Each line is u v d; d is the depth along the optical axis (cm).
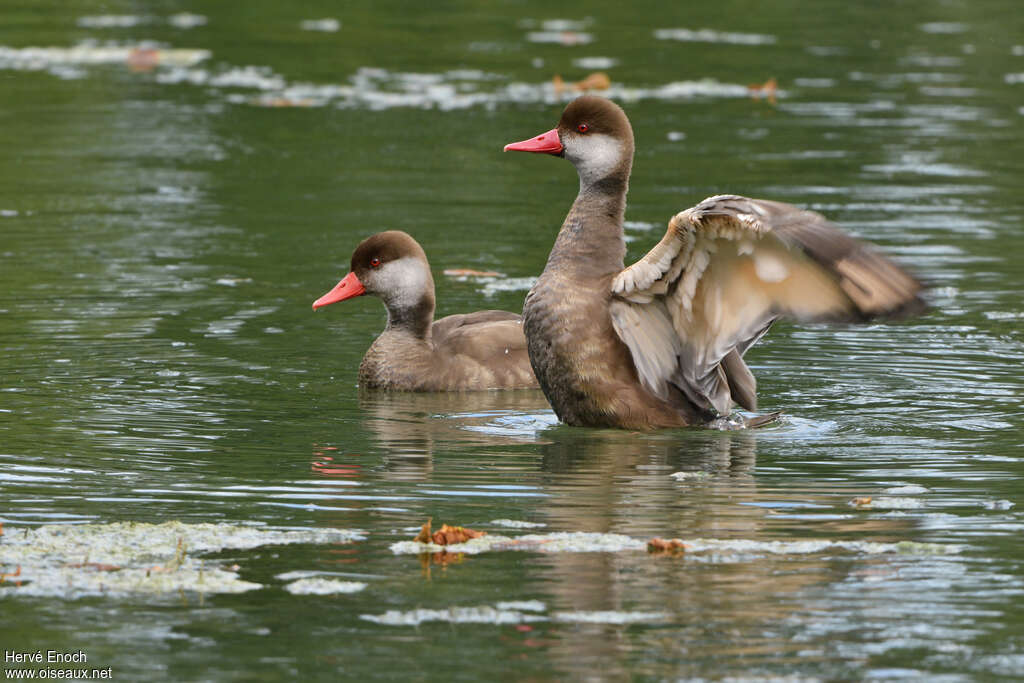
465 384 1467
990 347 1540
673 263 1197
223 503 1042
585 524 997
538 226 2070
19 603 855
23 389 1362
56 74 3150
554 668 772
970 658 785
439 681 757
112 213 2095
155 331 1584
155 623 829
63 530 975
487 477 1117
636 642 802
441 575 898
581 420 1291
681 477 1116
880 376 1448
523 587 879
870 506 1037
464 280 1794
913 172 2367
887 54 3422
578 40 3553
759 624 826
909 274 1049
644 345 1264
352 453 1188
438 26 3719
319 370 1489
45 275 1784
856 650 794
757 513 1021
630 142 1320
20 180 2273
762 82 3114
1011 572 903
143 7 3988
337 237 1991
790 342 1581
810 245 1052
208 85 3069
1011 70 3259
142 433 1234
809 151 2514
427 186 2286
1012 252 1897
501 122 2733
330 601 858
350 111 2833
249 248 1936
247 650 794
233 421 1287
